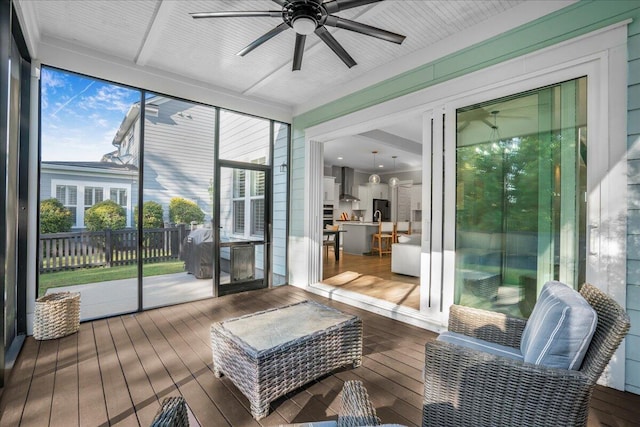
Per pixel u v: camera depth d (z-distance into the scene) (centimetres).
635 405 191
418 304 368
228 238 436
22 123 284
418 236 582
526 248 256
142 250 359
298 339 196
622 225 208
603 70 216
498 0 252
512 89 262
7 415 175
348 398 101
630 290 206
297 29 214
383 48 328
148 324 317
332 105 431
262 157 472
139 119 356
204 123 409
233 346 195
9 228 251
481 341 174
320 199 486
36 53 288
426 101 321
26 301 286
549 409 116
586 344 120
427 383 143
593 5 222
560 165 239
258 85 416
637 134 204
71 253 315
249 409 183
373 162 1020
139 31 295
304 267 477
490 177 278
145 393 198
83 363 235
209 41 311
